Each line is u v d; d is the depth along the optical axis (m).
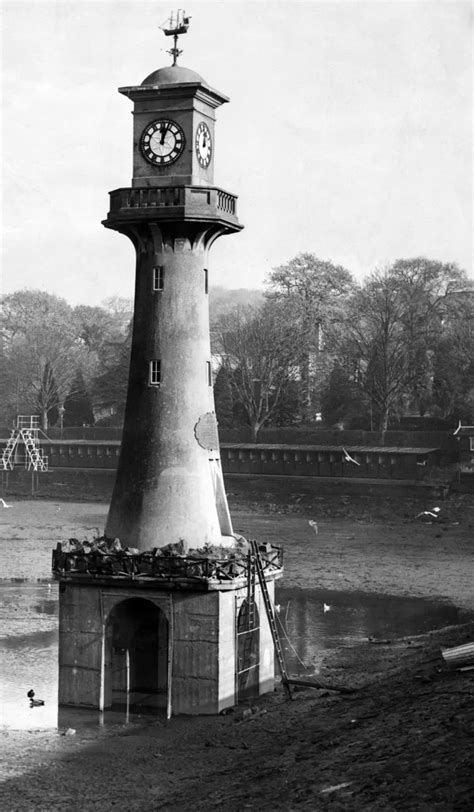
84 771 48.75
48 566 118.06
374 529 149.00
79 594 59.47
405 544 135.88
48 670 69.75
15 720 57.50
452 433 169.38
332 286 192.88
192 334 61.75
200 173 61.53
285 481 173.12
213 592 57.06
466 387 173.62
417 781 38.75
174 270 61.56
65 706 59.94
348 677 65.38
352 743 45.88
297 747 47.75
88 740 53.69
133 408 61.97
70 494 193.38
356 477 171.62
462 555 127.31
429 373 178.12
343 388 186.62
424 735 44.41
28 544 135.75
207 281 63.28
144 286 62.09
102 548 59.62
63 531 149.25
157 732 54.72
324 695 59.88
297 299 190.62
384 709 51.59
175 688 57.66
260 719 55.22
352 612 93.12
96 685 59.28
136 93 60.44
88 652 59.38
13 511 171.62
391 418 182.50
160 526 60.53
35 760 50.56
